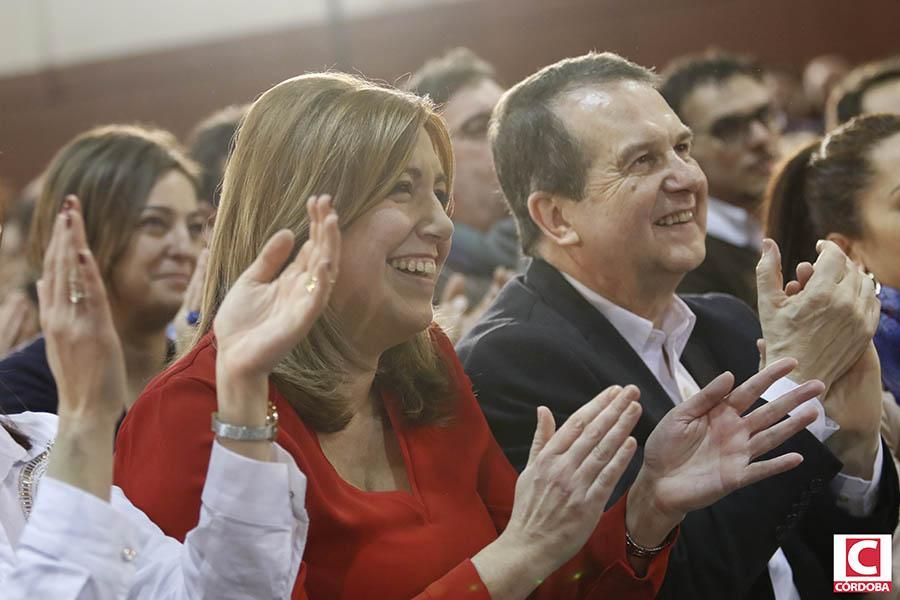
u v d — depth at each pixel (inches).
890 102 214.2
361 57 337.7
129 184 174.4
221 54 349.7
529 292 148.6
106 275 174.4
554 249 150.8
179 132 353.1
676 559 126.6
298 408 108.4
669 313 153.4
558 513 104.0
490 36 325.4
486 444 124.3
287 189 108.3
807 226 168.9
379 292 108.9
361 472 114.6
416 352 121.0
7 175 360.5
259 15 347.9
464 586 101.8
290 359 108.6
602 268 146.2
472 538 113.8
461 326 205.8
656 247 142.9
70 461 85.7
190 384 104.6
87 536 85.2
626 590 115.4
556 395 138.5
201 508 91.0
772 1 319.6
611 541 116.6
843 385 138.4
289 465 93.5
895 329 161.0
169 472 101.1
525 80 152.4
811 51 319.9
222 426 88.5
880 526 144.6
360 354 112.5
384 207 108.5
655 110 144.6
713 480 112.7
